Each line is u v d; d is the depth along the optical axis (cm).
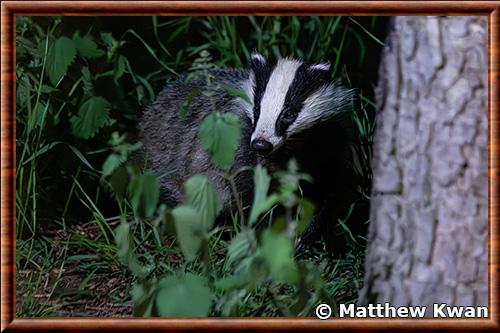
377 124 579
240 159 908
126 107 1002
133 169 555
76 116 898
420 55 546
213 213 535
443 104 539
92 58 933
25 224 827
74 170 927
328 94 918
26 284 720
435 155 544
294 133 893
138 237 824
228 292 573
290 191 505
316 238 864
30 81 888
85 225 886
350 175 928
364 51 1074
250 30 1183
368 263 585
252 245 536
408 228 559
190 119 967
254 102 904
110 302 689
